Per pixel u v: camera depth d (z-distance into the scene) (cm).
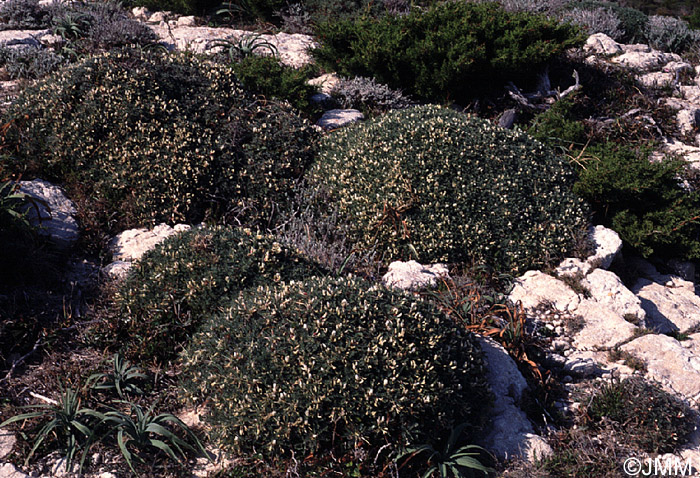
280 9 1555
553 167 828
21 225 601
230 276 559
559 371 598
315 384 439
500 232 750
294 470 430
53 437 445
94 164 741
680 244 839
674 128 1190
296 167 834
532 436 495
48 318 560
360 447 436
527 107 1114
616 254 780
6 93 943
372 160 785
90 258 664
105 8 1323
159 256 584
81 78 793
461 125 827
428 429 456
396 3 1609
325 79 1184
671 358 607
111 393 501
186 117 797
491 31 1120
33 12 1278
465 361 504
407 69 1130
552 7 1731
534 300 695
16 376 502
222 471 439
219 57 1110
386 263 746
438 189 752
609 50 1492
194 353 496
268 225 774
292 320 481
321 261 684
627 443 504
